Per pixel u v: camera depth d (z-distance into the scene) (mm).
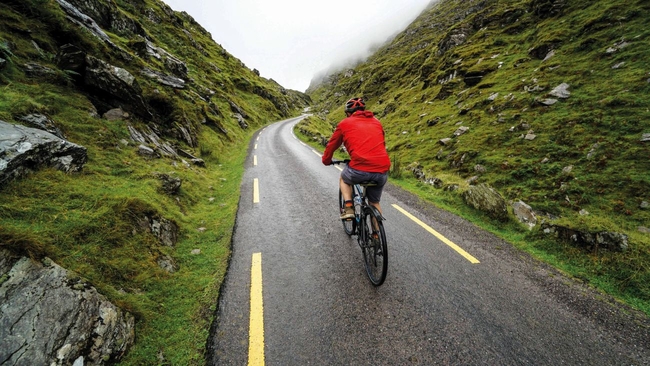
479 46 39062
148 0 46719
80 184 4855
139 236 4332
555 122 16516
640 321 3289
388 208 7348
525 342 2930
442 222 6395
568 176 12820
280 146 20266
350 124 3984
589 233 4770
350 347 2873
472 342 2916
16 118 5418
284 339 3004
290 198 8188
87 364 2404
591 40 21266
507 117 20031
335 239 5457
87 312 2678
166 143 10867
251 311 3457
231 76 55969
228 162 14711
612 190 11383
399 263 4551
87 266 3355
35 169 4500
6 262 2549
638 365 2684
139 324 3104
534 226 5777
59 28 10031
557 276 4250
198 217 6688
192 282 4094
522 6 40562
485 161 16688
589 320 3283
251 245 5312
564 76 20094
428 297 3660
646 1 20312
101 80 9086
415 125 30406
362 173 3818
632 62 16953
